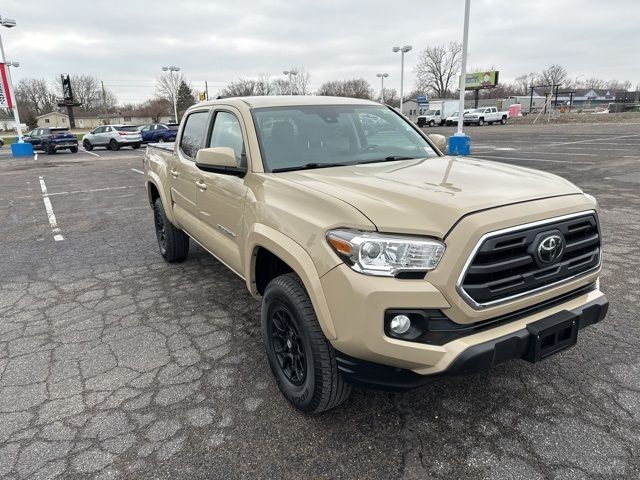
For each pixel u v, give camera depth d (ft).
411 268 6.99
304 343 8.31
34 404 9.73
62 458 8.19
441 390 9.75
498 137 85.61
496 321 7.59
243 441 8.48
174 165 15.60
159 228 18.90
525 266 7.61
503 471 7.61
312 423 8.88
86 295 15.56
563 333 8.05
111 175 49.03
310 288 7.72
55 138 86.58
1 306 14.88
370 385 7.59
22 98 335.06
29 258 19.89
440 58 286.87
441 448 8.16
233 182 10.98
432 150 12.92
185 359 11.32
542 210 7.69
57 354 11.74
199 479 7.64
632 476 7.41
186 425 8.95
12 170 57.82
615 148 55.93
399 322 7.06
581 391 9.56
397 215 7.34
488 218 7.16
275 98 12.57
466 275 7.00
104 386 10.30
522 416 8.89
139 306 14.52
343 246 7.27
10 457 8.24
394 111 14.10
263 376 10.53
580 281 8.41
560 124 130.11
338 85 270.05
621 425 8.55
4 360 11.53
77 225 25.91
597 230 8.77
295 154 10.94
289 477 7.64
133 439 8.61
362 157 11.51
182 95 261.44
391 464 7.84
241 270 11.00
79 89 351.25
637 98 266.36
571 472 7.54
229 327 12.92
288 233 8.40
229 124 12.32
